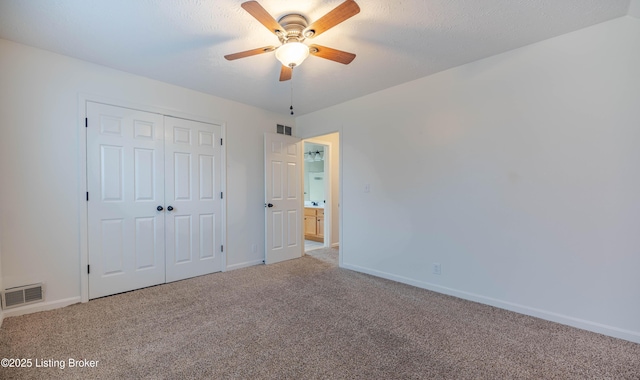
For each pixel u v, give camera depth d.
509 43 2.43
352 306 2.65
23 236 2.45
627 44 2.05
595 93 2.17
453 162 2.92
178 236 3.41
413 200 3.24
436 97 3.03
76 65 2.70
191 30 2.20
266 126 4.31
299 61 2.06
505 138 2.59
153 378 1.64
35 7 1.90
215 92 3.58
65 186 2.65
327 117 4.21
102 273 2.86
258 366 1.75
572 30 2.23
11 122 2.39
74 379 1.62
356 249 3.85
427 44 2.43
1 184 2.35
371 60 2.73
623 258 2.07
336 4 1.91
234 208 3.93
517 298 2.53
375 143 3.60
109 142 2.90
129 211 3.04
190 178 3.51
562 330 2.20
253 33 2.24
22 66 2.44
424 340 2.05
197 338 2.08
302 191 4.73
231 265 3.89
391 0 1.86
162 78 3.15
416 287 3.18
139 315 2.45
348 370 1.71
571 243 2.28
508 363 1.78
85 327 2.23
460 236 2.88
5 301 2.36
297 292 3.02
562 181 2.31
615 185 2.10
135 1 1.84
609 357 1.85
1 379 1.61
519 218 2.52
